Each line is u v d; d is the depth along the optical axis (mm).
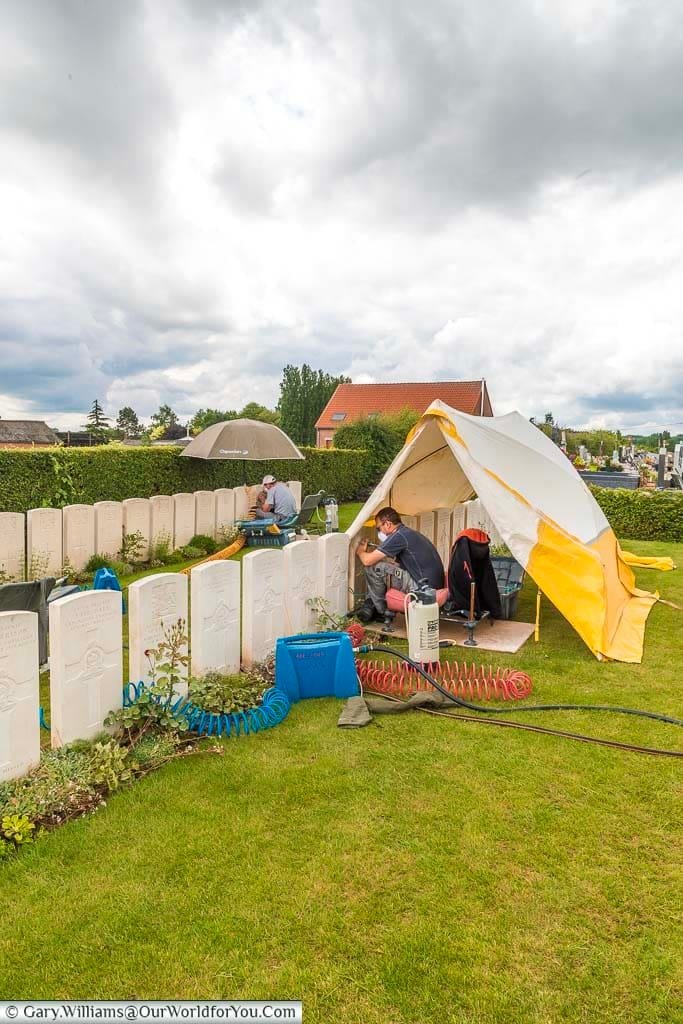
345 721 5000
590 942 2797
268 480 15180
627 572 9953
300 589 6711
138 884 3166
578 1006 2479
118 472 14055
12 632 3834
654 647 7230
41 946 2777
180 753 4480
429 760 4445
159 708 4633
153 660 4934
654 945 2781
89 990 2561
